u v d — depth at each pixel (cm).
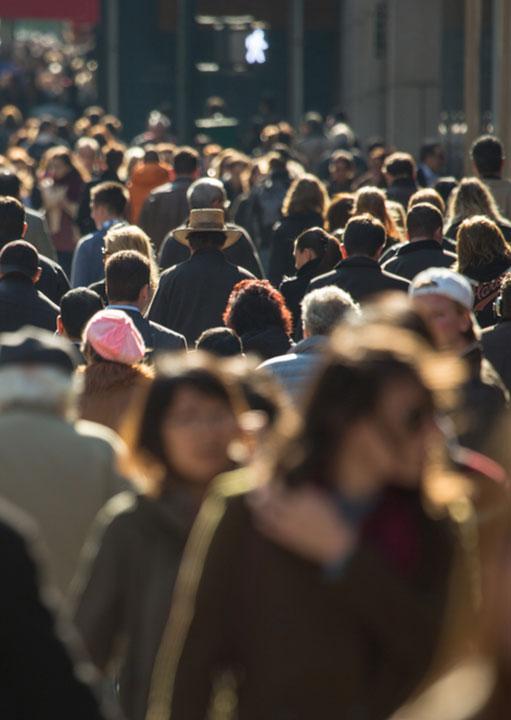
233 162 4716
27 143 6256
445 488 796
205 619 809
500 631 527
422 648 768
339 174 4297
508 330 1775
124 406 1440
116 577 1033
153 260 2328
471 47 5253
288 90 9481
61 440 1180
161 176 4000
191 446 1020
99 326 1447
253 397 1130
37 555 753
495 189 3133
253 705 791
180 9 9312
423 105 7162
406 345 772
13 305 2084
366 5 8169
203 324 2459
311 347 1647
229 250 2741
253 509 800
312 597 778
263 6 9444
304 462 773
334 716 778
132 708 1025
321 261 2502
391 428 757
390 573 765
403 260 2406
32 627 735
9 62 12794
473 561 789
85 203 3962
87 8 9419
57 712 734
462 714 526
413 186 3475
